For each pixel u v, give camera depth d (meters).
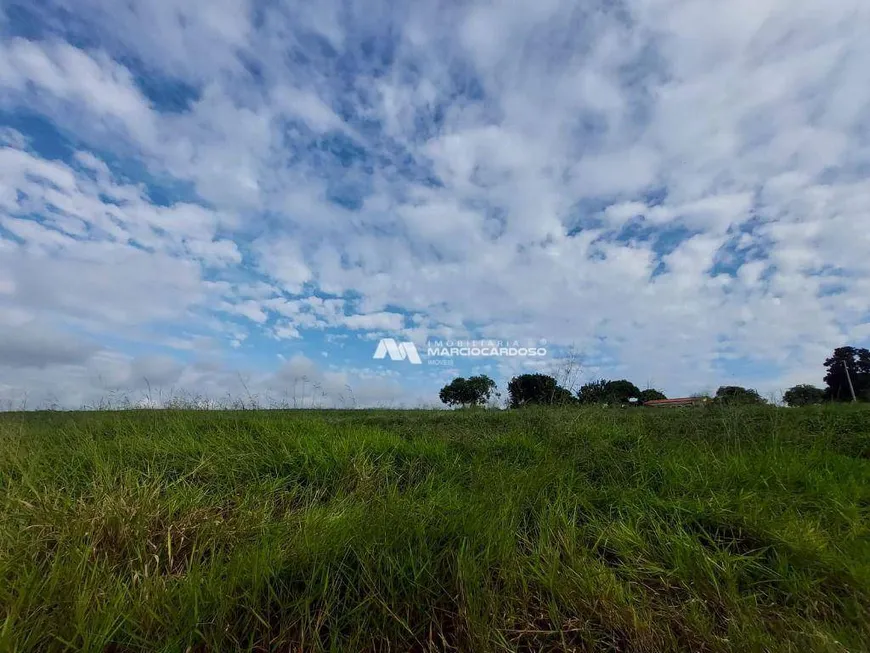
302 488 4.10
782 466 4.06
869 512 3.27
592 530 3.19
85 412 7.29
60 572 2.29
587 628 2.22
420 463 4.79
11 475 4.04
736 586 2.47
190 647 1.98
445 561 2.63
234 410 7.61
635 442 5.38
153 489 3.49
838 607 2.33
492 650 2.10
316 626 2.15
